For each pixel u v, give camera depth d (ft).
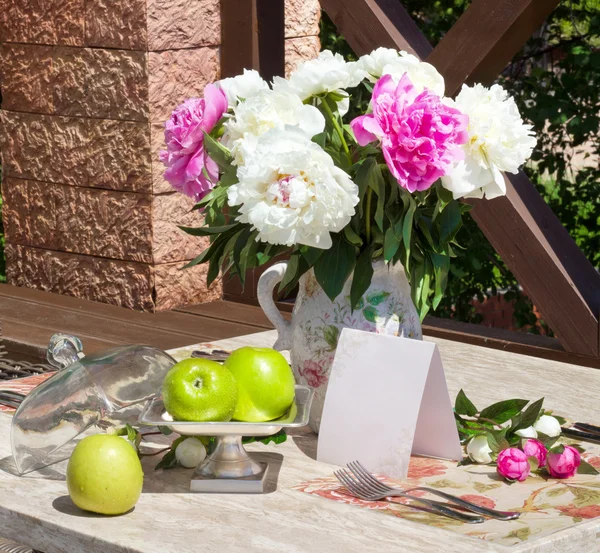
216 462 4.81
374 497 4.61
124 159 12.02
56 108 12.59
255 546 4.10
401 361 5.02
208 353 6.93
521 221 10.27
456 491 4.76
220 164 5.11
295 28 12.62
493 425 5.28
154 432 5.61
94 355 5.48
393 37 10.84
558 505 4.56
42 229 13.07
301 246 5.07
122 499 4.42
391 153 4.75
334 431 5.12
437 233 5.24
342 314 5.30
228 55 12.19
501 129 4.91
